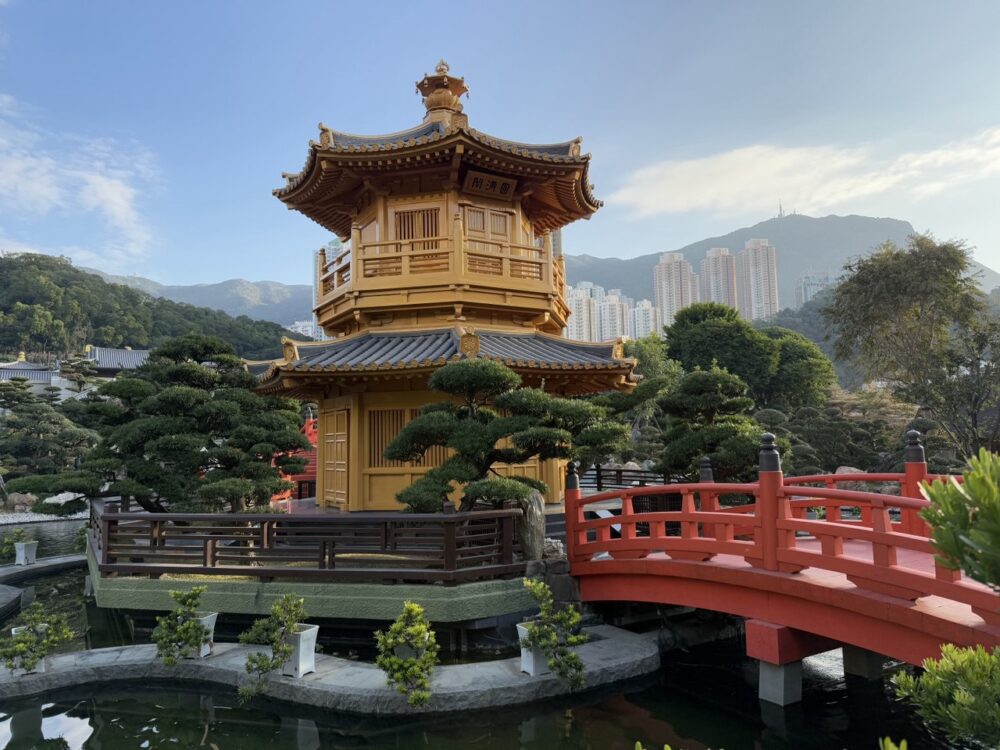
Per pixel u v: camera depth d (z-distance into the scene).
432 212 16.69
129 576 11.99
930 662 4.12
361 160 15.45
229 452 15.20
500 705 8.45
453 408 11.59
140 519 11.91
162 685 9.66
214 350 17.66
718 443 15.81
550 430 10.09
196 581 11.52
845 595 7.35
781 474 8.60
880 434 38.53
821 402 60.09
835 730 8.08
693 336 58.22
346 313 16.59
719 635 11.29
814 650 8.44
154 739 8.30
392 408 15.39
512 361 13.61
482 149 14.97
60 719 8.88
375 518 10.85
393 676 8.20
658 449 32.22
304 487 25.69
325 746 8.09
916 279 35.62
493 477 11.38
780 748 7.84
